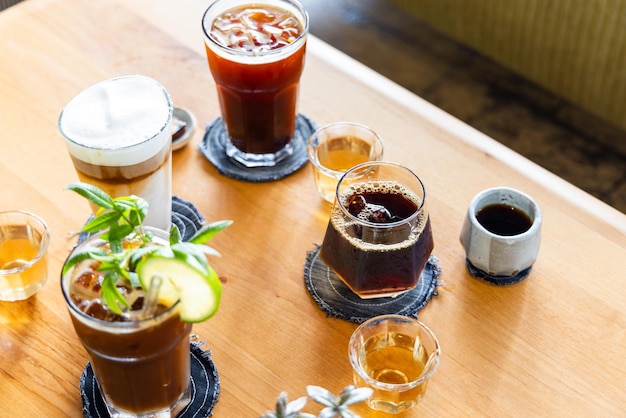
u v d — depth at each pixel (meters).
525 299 1.19
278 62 1.26
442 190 1.33
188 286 0.87
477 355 1.12
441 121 1.44
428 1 2.48
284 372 1.11
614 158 2.37
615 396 1.08
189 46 1.57
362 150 1.36
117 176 1.14
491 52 2.42
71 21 1.61
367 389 0.93
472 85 2.58
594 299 1.19
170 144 1.19
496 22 2.32
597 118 2.47
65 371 1.11
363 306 1.18
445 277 1.22
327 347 1.14
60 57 1.54
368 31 2.76
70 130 1.13
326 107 1.47
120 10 1.63
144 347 0.92
